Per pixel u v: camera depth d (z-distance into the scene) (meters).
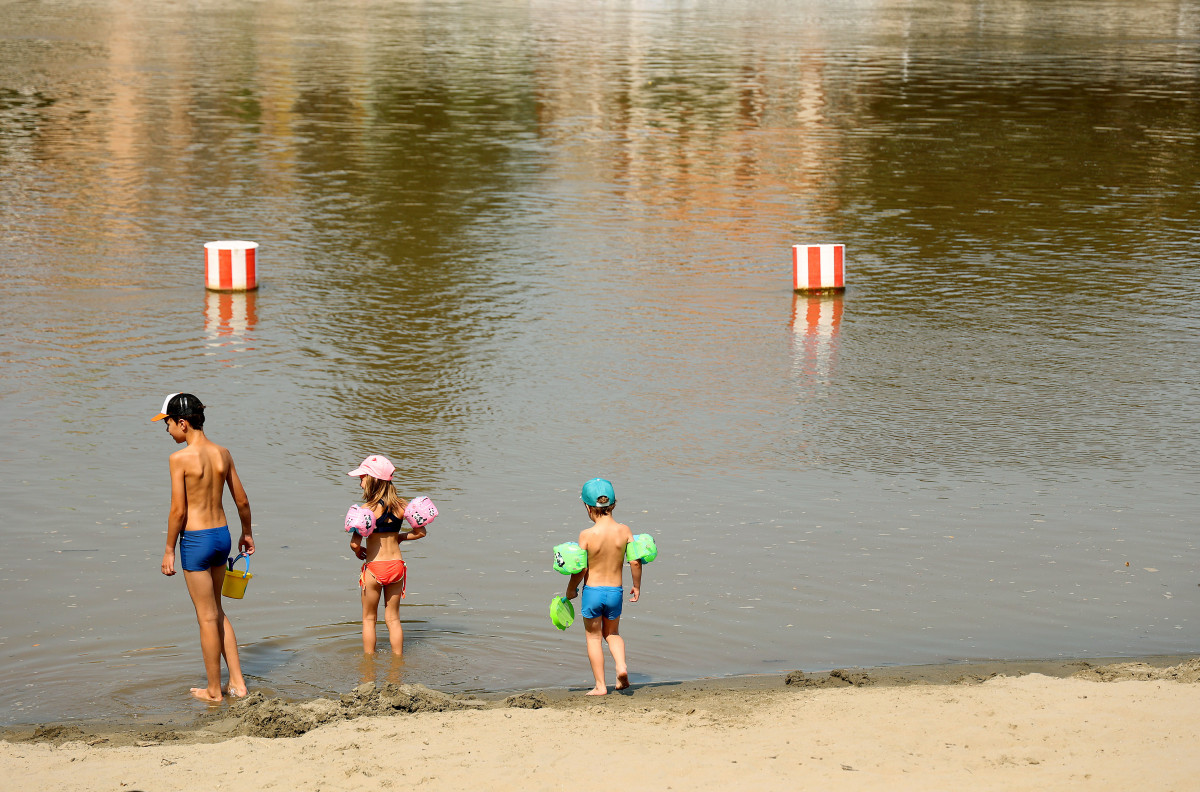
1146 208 46.47
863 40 110.12
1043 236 42.09
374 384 26.25
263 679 14.31
